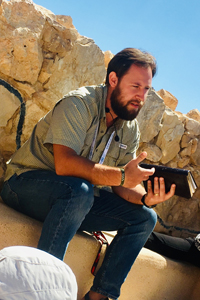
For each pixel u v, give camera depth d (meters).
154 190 1.96
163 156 3.52
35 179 1.86
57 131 1.81
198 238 2.69
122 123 2.16
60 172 1.78
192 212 3.68
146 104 3.31
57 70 2.78
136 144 2.32
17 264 0.64
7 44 2.47
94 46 3.04
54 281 0.65
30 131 2.76
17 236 1.81
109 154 2.16
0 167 2.62
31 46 2.54
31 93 2.67
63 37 2.80
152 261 2.42
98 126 2.04
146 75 2.02
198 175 3.68
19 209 2.01
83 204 1.71
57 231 1.65
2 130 2.62
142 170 1.80
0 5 2.42
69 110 1.84
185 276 2.68
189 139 3.65
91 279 2.12
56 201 1.73
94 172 1.76
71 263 2.01
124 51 2.04
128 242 2.04
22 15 2.54
